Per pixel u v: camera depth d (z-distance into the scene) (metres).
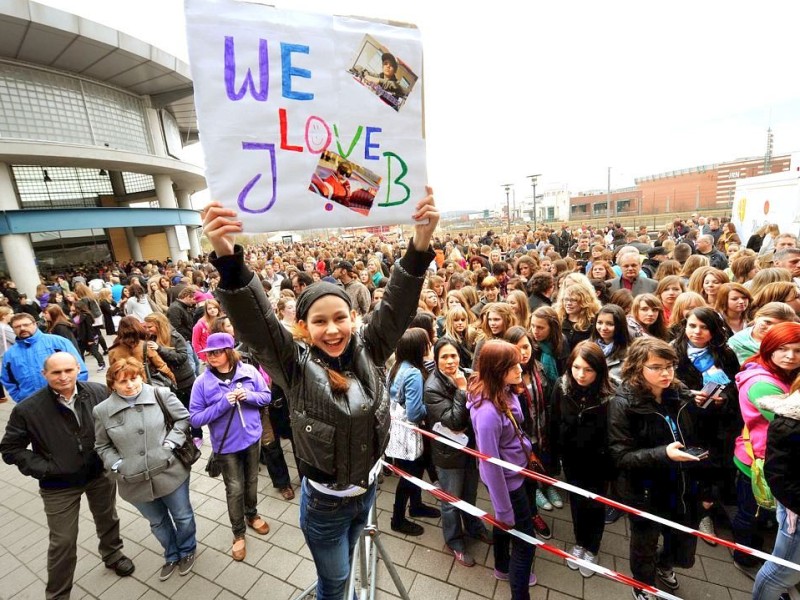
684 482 2.30
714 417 2.72
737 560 2.62
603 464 2.56
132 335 3.54
